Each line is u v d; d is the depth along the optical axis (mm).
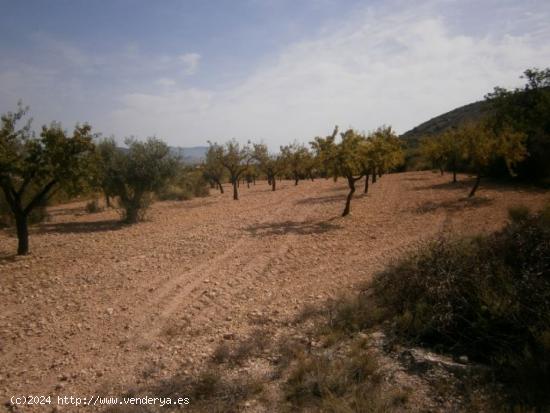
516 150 18656
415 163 49875
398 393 4137
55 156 12547
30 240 15117
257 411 4051
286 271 9875
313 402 4117
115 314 7359
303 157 41594
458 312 5418
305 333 5953
